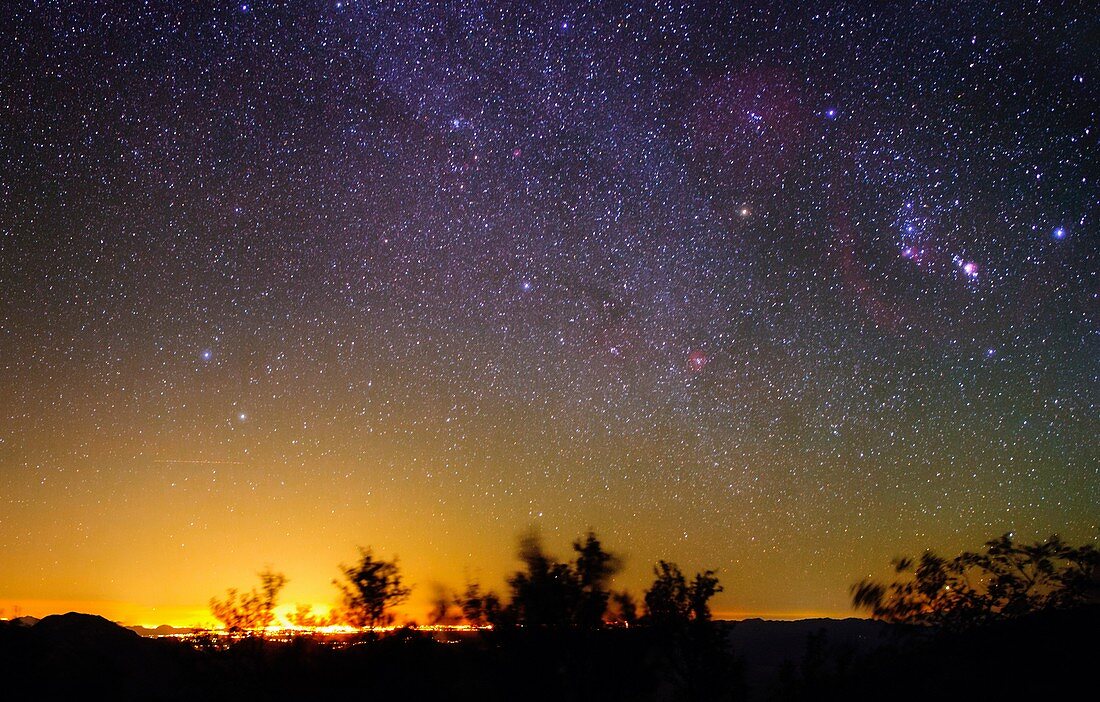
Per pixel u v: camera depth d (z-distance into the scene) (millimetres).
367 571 6398
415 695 5660
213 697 5938
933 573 5734
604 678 5504
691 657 5930
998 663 5098
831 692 5637
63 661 6496
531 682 5445
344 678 5828
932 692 5031
